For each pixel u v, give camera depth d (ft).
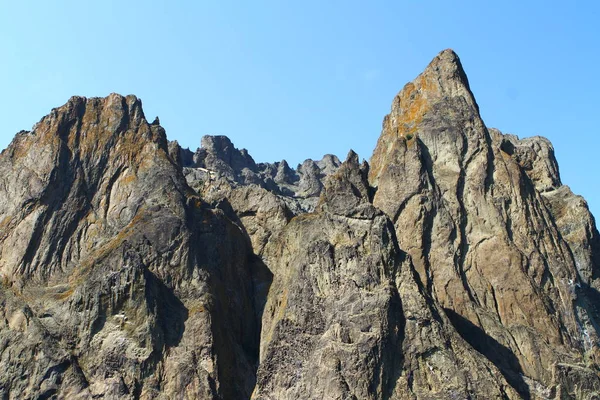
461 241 254.68
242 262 246.68
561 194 307.99
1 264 231.09
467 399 197.26
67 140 253.65
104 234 238.07
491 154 270.26
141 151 254.27
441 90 287.07
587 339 246.88
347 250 216.54
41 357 208.44
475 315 240.73
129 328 213.25
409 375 201.26
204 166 420.36
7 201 242.37
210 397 204.64
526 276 248.52
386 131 293.43
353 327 204.23
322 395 195.42
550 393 224.53
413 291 212.43
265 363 206.49
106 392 204.13
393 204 257.55
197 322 216.33
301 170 504.43
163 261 228.22
